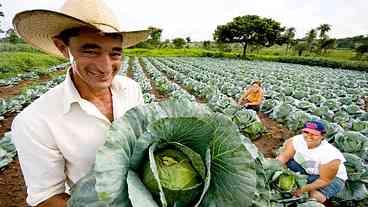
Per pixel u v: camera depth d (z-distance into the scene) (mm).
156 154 1513
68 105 1772
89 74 1773
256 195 1497
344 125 8797
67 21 1629
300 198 3578
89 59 1725
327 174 4469
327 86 23188
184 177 1453
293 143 4840
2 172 6066
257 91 11125
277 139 8945
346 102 14086
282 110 10070
